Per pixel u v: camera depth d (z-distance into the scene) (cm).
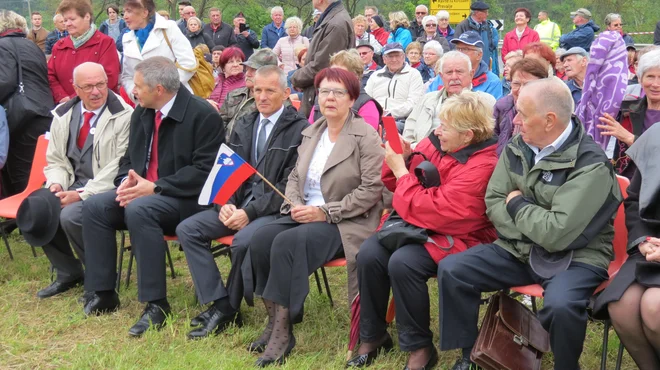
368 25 1219
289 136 424
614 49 459
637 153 333
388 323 380
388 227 354
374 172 384
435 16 1153
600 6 2711
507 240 338
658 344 299
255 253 382
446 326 333
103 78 480
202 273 404
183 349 384
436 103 514
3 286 487
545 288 318
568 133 326
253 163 436
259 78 423
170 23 616
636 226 325
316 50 559
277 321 373
